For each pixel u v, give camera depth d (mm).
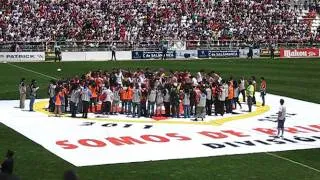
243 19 95938
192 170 23969
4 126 32625
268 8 99750
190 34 89438
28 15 83875
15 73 59375
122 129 32312
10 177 11312
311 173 24000
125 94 37031
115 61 75688
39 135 30328
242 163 25375
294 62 77562
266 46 90562
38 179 22094
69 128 32312
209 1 97125
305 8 104375
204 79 39375
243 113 38500
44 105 40562
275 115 37844
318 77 59406
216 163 25266
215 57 84688
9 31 80312
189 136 30828
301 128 33625
